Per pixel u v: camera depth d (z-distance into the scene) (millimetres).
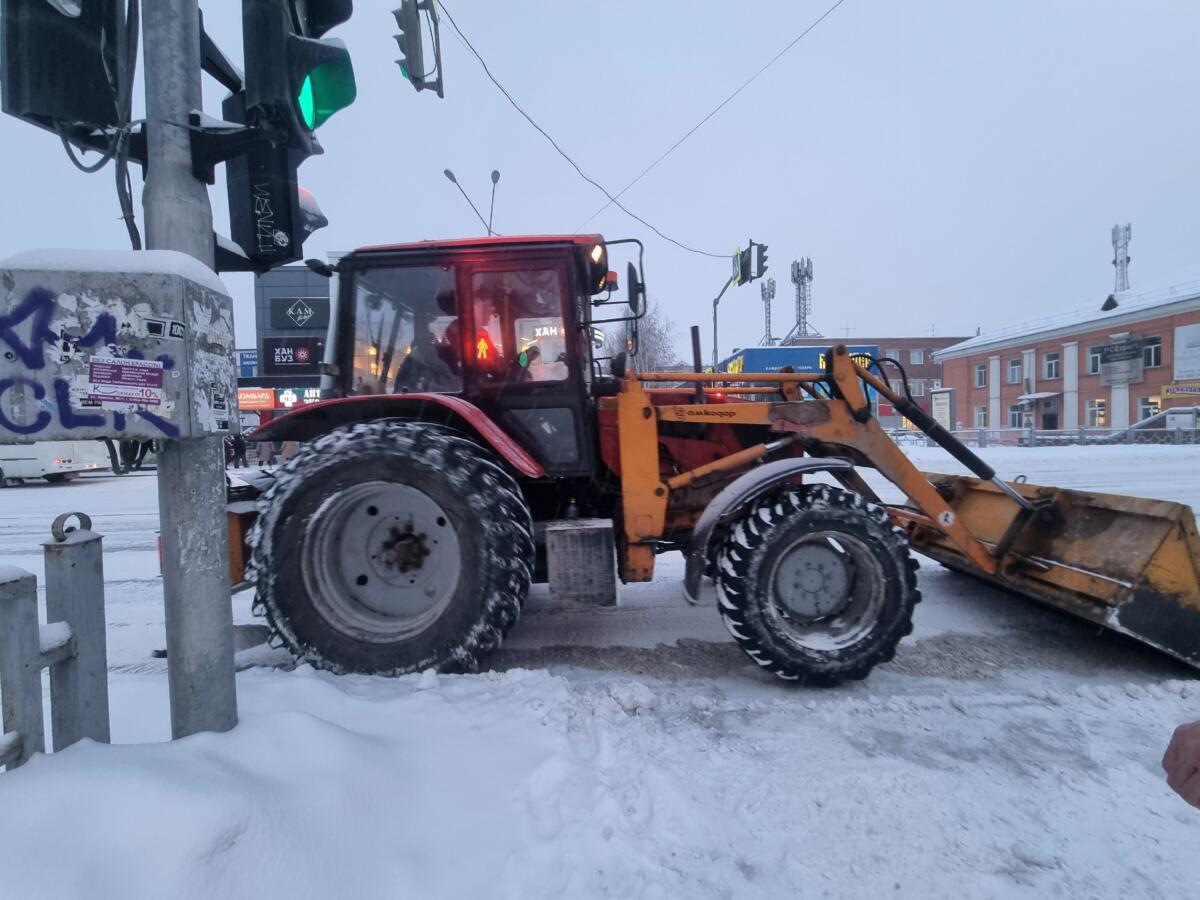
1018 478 4273
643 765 2311
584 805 2053
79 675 1885
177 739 2047
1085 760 2416
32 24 1908
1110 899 1758
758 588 3055
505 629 3072
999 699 2943
